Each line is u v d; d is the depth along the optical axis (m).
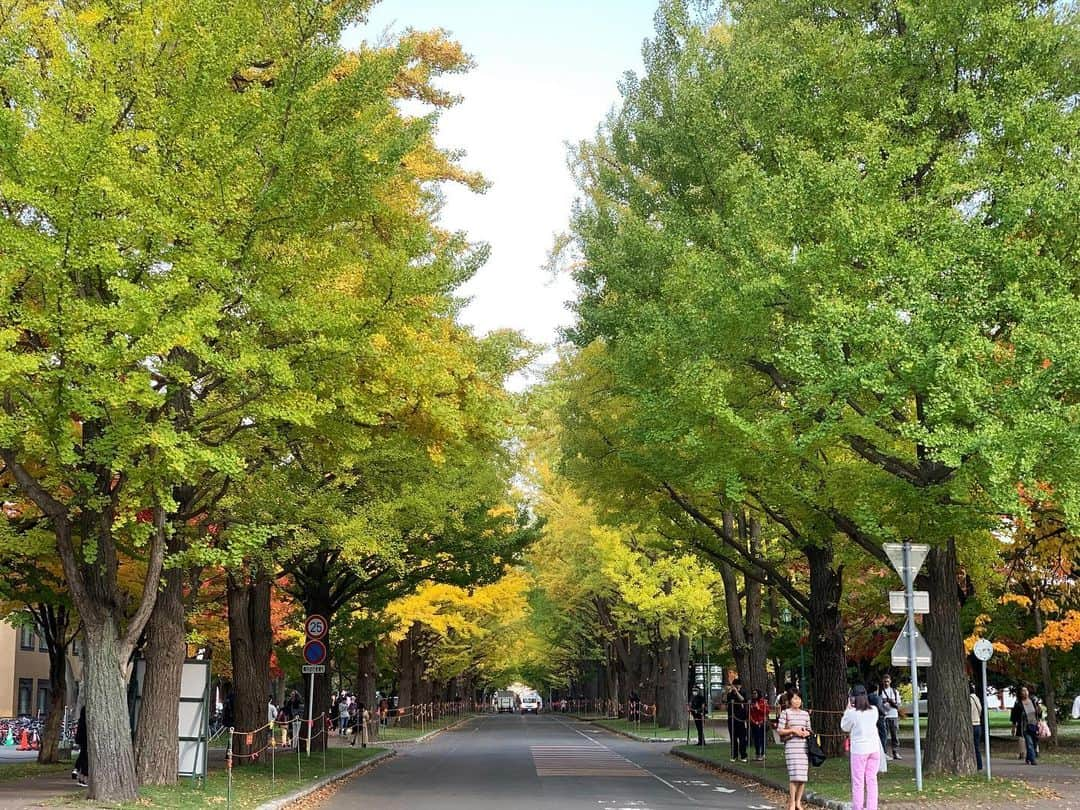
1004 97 17.73
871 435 18.38
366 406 16.02
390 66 15.91
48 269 12.95
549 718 95.31
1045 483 18.61
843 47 19.59
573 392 25.36
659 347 19.59
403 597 38.62
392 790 21.03
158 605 18.75
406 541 27.30
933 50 18.78
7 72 13.51
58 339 13.30
